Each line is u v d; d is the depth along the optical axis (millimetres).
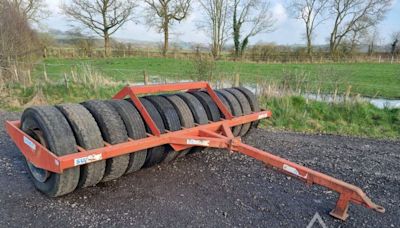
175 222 2953
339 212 3129
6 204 3180
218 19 37906
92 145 3092
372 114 7547
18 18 12531
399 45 38969
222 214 3127
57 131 2982
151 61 29500
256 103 5371
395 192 3799
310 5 41938
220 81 10422
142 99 3965
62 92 9164
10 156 4445
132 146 3254
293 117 7359
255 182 3877
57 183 3057
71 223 2895
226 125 4320
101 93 9273
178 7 38312
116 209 3139
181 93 4500
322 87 9734
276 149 5262
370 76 20109
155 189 3584
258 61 33281
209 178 3936
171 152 4023
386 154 5219
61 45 33312
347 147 5539
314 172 2984
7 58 11211
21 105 7984
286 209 3277
